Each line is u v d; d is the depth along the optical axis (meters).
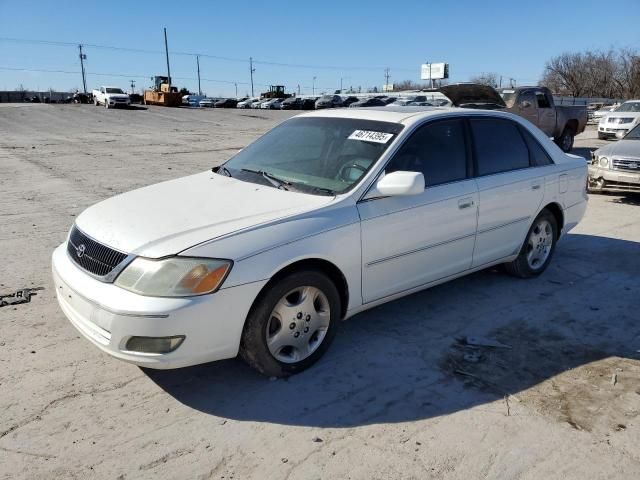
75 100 63.41
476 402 3.32
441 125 4.46
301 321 3.55
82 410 3.18
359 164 3.99
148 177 11.46
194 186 4.16
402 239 3.98
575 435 3.04
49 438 2.94
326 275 3.63
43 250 6.02
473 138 4.67
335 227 3.56
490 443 2.96
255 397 3.35
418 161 4.19
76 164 13.28
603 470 2.78
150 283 3.04
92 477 2.67
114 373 3.57
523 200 4.97
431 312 4.59
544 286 5.24
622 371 3.72
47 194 9.27
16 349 3.83
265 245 3.26
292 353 3.59
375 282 3.91
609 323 4.46
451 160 4.45
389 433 3.03
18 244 6.23
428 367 3.71
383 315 4.52
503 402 3.33
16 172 11.74
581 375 3.65
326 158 4.18
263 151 4.61
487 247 4.75
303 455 2.85
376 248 3.82
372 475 2.71
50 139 20.08
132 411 3.19
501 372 3.67
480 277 5.44
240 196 3.82
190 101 70.19
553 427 3.10
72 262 3.52
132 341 3.03
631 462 2.83
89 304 3.16
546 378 3.61
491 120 4.90
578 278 5.49
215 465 2.77
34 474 2.68
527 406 3.29
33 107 39.94
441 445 2.94
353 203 3.72
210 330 3.11
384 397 3.36
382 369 3.68
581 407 3.30
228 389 3.43
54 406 3.21
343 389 3.44
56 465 2.74
